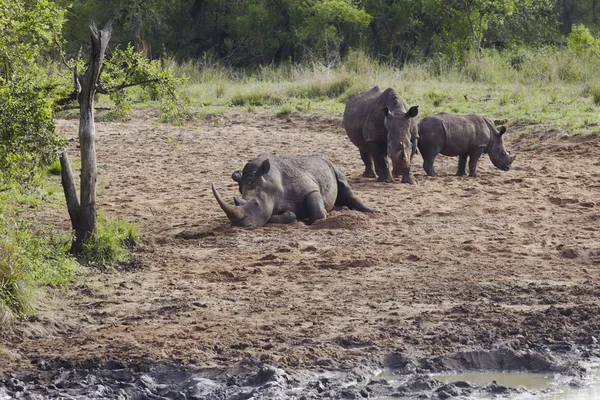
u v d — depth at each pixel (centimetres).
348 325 1395
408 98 4066
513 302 1513
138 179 2812
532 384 1209
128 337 1340
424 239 1964
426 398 1145
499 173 2875
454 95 4088
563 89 4134
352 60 4991
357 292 1570
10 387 1153
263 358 1252
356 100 2816
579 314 1438
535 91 4066
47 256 1669
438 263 1758
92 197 1756
